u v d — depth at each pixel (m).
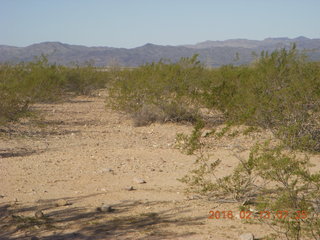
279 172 5.68
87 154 10.00
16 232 5.15
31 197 6.59
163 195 6.60
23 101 16.73
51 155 9.96
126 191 6.85
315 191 5.37
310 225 4.50
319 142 9.95
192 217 5.53
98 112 19.56
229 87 14.77
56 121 16.45
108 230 5.11
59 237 4.92
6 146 11.45
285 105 10.73
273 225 5.07
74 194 6.73
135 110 16.20
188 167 8.56
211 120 15.48
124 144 11.73
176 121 15.71
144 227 5.18
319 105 10.62
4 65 22.45
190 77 16.25
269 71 13.49
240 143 11.19
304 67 13.04
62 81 25.33
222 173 7.86
